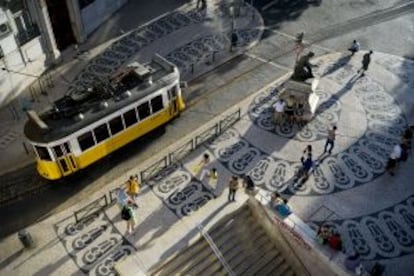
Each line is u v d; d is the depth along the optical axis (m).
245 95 26.66
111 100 21.91
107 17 33.12
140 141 24.12
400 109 25.50
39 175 22.59
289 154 23.20
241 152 23.34
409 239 19.55
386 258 18.91
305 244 18.52
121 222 20.41
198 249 19.12
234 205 20.33
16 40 26.19
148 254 18.66
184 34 31.52
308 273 19.38
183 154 23.31
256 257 19.64
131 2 34.88
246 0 34.59
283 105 24.09
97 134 21.67
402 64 28.56
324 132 24.30
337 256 17.81
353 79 27.44
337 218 20.34
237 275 19.17
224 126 24.72
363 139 23.81
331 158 22.91
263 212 19.88
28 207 21.22
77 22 29.64
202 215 19.95
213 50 30.00
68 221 20.55
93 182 22.22
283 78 27.72
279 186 21.70
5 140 24.25
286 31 31.45
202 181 22.00
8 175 22.62
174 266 18.61
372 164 22.58
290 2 34.19
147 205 21.03
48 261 19.09
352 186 21.61
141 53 30.02
